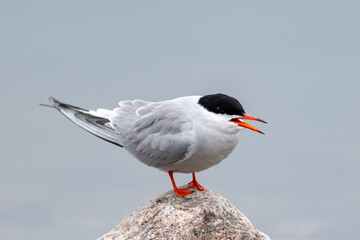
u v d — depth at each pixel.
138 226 8.15
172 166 8.84
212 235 8.08
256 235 8.44
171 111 8.77
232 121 8.34
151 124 8.91
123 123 9.44
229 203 8.59
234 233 8.20
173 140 8.48
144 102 9.77
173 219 7.99
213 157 8.50
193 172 9.04
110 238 8.14
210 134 8.24
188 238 7.87
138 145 9.10
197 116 8.41
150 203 8.53
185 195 8.57
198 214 8.03
